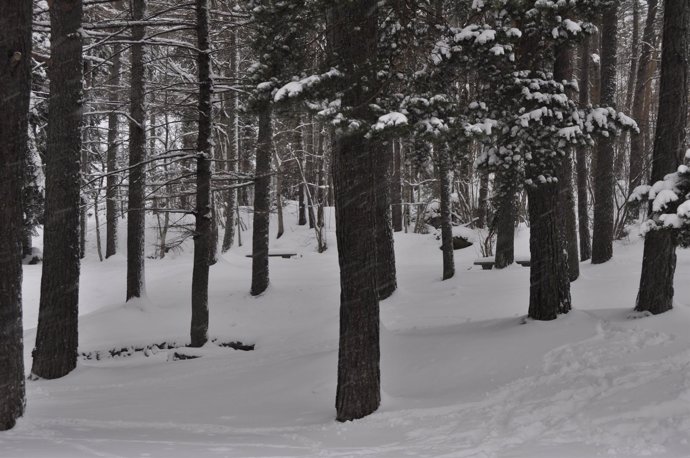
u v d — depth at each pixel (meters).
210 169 13.35
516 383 7.54
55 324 10.81
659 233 9.38
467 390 7.71
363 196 7.08
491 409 6.70
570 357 8.08
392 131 6.64
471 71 8.86
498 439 5.62
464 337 10.09
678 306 9.53
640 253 19.02
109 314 15.53
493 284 16.64
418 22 8.92
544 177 9.50
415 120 7.36
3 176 6.83
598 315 10.06
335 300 16.91
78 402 8.85
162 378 10.82
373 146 7.12
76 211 11.00
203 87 13.05
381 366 9.60
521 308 13.03
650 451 4.87
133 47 15.54
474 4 8.56
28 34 7.04
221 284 19.42
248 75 8.39
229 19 16.19
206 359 12.48
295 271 21.84
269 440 6.17
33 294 21.00
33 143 19.91
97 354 13.52
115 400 8.97
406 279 19.81
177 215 37.62
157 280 20.52
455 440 5.78
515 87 8.88
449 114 7.45
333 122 6.43
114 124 23.75
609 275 16.33
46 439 6.07
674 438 5.10
